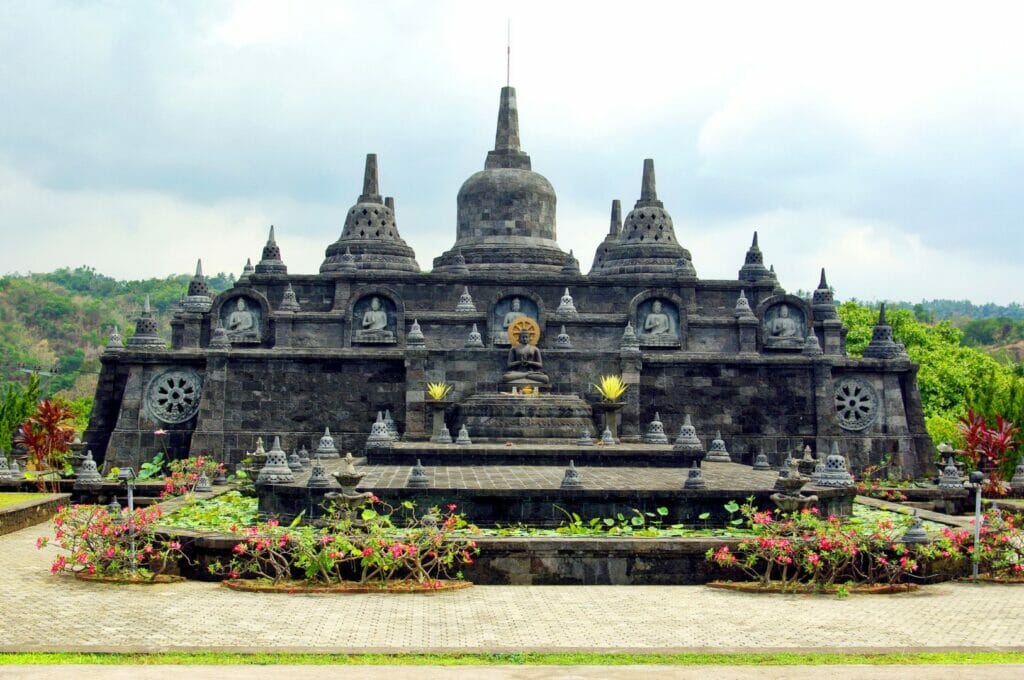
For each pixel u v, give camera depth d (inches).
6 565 1197.1
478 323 2470.5
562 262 2753.4
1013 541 1255.5
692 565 1136.8
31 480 1899.6
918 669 742.5
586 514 1321.4
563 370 2274.9
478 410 2071.9
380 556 1075.9
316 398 2268.7
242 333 2445.9
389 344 2447.1
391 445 1839.3
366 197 2822.3
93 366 6875.0
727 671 735.7
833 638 865.5
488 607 978.7
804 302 2513.5
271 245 2696.9
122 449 2269.9
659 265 2682.1
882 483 2153.1
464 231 2795.3
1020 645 842.2
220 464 2123.5
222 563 1117.7
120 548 1126.4
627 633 876.6
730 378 2313.0
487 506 1320.1
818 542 1093.8
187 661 777.6
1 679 688.4
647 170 2800.2
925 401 3683.6
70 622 894.4
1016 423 2443.4
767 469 1893.5
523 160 2844.5
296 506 1285.7
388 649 810.8
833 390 2337.6
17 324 7593.5
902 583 1107.9
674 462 1862.7
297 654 797.9
